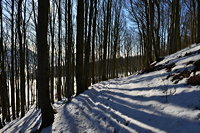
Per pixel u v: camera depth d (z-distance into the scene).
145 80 7.39
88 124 5.20
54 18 13.49
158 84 5.88
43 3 5.68
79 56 10.06
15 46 13.03
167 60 9.25
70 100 9.49
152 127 3.51
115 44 20.67
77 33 9.70
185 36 21.78
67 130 5.19
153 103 4.55
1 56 12.40
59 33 13.86
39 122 7.17
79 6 9.41
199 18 9.66
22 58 11.53
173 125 3.22
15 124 9.96
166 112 3.78
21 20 11.94
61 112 7.30
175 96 4.28
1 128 10.88
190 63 6.13
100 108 6.17
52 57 13.88
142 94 5.66
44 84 6.11
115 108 5.52
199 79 4.32
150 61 13.13
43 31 5.76
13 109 12.68
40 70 6.02
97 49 21.86
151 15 12.19
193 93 3.93
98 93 8.86
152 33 12.18
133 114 4.50
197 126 2.84
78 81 10.45
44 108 6.20
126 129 3.93
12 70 12.19
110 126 4.47
